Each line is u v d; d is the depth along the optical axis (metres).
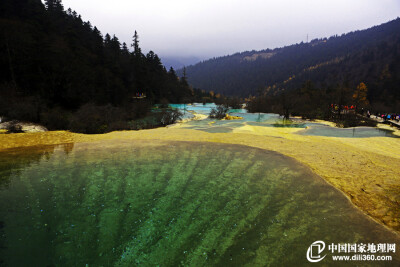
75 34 40.94
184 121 24.56
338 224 3.80
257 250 3.12
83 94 29.17
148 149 9.23
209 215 4.07
